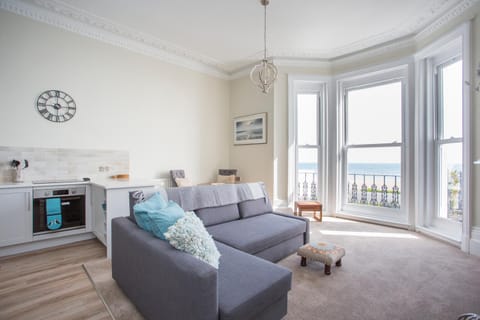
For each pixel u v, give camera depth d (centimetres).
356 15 319
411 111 364
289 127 445
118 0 291
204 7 304
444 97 331
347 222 404
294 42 395
